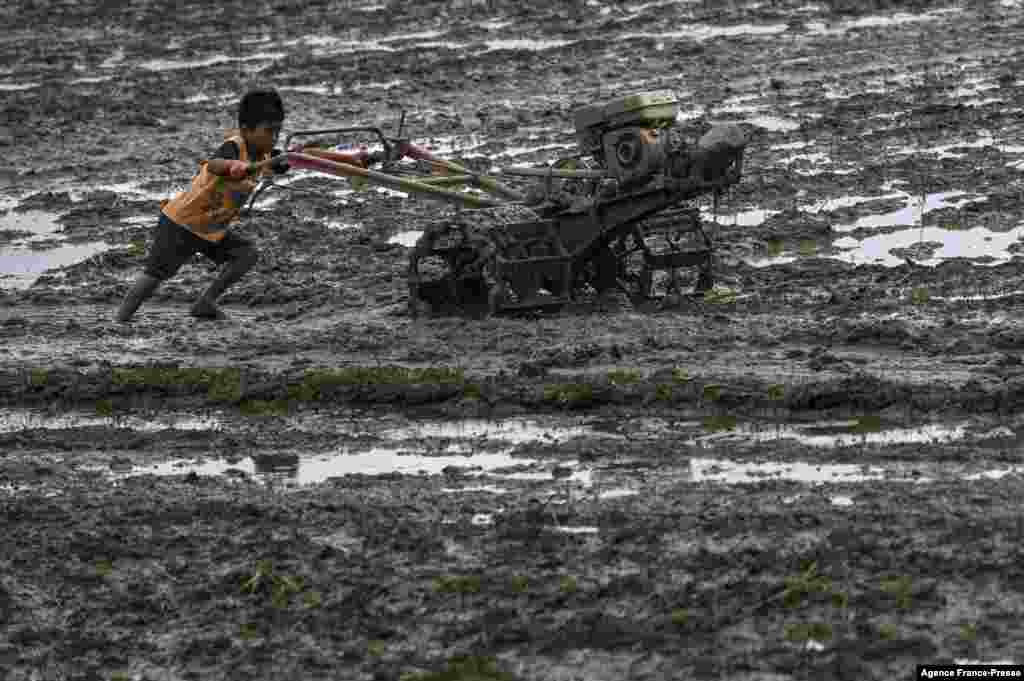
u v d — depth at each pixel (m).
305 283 31.36
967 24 56.34
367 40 63.28
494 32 62.44
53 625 17.14
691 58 54.28
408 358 25.66
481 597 16.92
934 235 32.56
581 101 48.97
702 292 28.31
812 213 34.75
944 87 46.59
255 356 26.73
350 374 24.56
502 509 19.36
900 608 15.95
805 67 51.25
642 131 26.19
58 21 74.94
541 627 16.11
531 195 27.89
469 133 45.78
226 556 18.45
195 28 69.75
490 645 15.89
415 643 16.08
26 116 53.06
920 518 17.97
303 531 19.14
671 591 16.61
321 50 61.75
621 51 56.22
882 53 52.66
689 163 26.16
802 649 15.39
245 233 36.03
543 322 26.89
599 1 67.06
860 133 42.09
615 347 24.84
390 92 52.62
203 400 24.75
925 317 26.30
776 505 18.72
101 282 33.19
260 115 28.22
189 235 28.81
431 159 29.19
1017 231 32.38
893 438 20.97
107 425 24.05
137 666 16.14
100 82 58.66
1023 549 16.97
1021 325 25.23
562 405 23.00
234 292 31.08
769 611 16.11
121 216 39.62
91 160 46.34
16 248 37.25
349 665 15.78
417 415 23.39
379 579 17.53
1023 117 41.97
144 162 45.56
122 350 27.62
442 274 30.00
